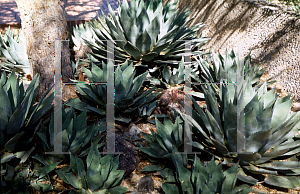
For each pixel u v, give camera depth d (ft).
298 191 7.24
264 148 7.33
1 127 6.90
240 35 14.92
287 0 13.78
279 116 7.88
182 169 7.10
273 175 7.54
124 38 12.30
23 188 6.80
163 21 13.05
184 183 6.64
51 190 7.02
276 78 12.37
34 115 7.88
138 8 12.50
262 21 13.55
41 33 10.48
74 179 6.87
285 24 12.22
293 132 8.00
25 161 7.52
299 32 11.41
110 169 7.03
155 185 7.55
